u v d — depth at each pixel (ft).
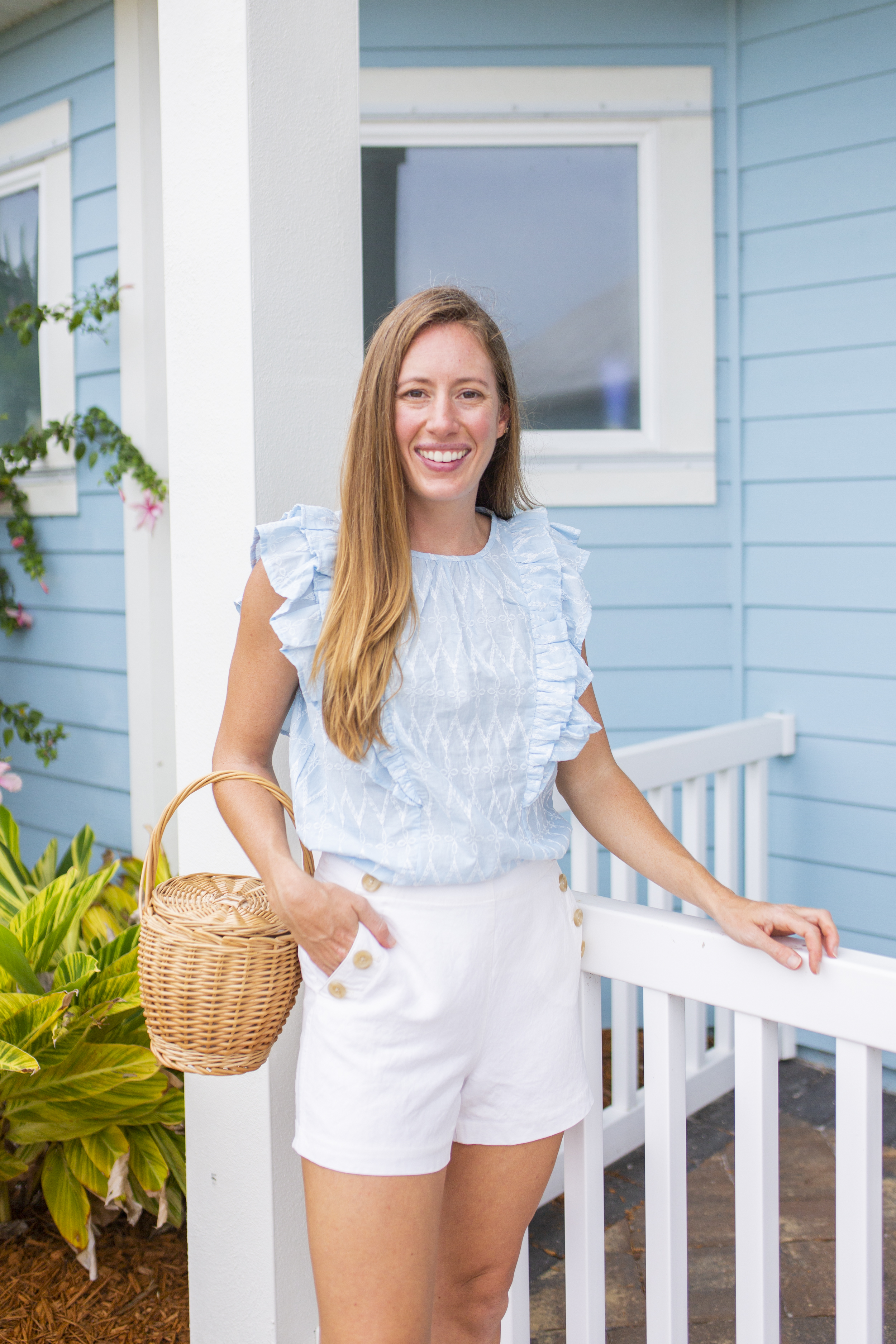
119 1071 7.04
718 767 10.15
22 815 13.62
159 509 11.59
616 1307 7.43
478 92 10.99
